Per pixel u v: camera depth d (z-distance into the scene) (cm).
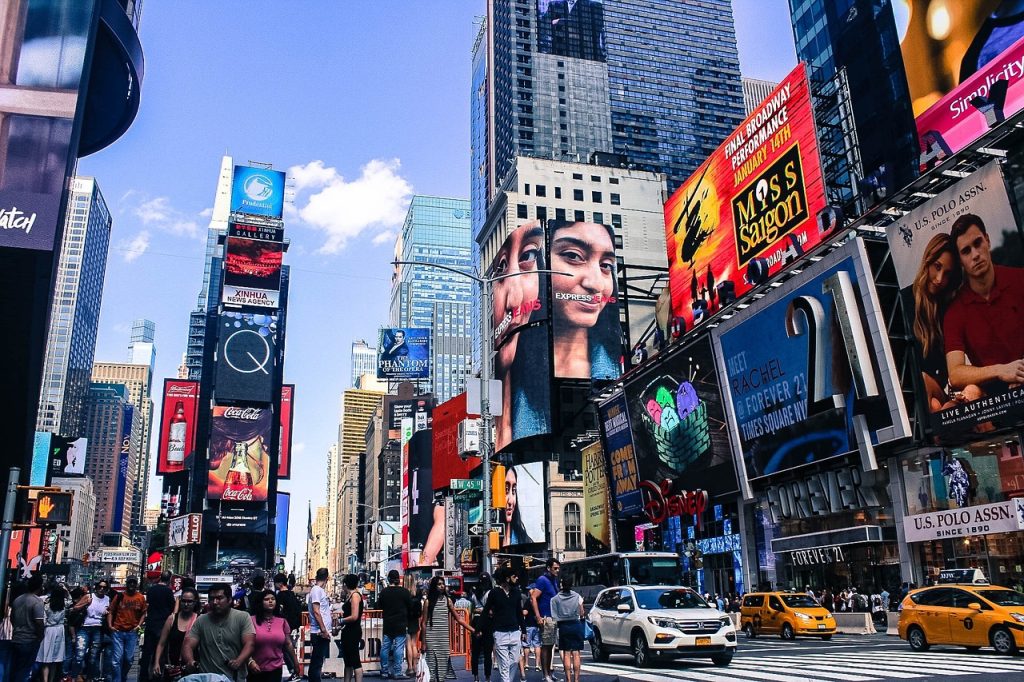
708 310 5878
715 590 5625
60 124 3906
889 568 4106
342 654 1355
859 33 7412
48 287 3881
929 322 3738
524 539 8281
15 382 4238
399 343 19025
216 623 940
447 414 11219
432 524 12419
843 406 4191
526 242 9275
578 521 8419
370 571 16350
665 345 6372
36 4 4072
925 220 3716
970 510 3522
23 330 3981
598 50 18612
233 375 13475
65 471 8806
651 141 18262
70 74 4006
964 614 1981
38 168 3828
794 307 4481
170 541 13638
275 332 13975
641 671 1827
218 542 12975
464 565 2806
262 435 13412
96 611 1628
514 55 17975
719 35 19862
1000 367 3381
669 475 5925
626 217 12238
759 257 5366
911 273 3828
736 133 5691
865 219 4084
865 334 4041
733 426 5128
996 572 3459
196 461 15512
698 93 19075
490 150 18612
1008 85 4144
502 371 9212
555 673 1780
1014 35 4138
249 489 13100
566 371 8631
